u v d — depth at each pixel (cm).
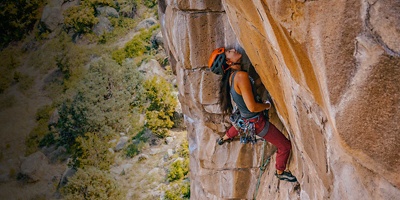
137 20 2067
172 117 1623
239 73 379
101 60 1847
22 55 2081
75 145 1631
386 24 167
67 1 2158
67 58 1959
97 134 1631
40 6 2202
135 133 1614
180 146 1527
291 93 288
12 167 1628
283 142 400
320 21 191
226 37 446
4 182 1570
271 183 497
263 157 511
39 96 1892
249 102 370
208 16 439
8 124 1794
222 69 414
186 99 534
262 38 300
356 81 183
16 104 1877
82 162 1538
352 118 189
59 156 1630
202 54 459
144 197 1380
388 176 188
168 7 498
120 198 1389
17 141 1723
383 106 177
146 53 1903
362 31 177
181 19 448
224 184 572
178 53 472
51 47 2039
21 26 2144
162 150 1533
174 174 1416
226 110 496
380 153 186
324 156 259
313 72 218
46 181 1550
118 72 1789
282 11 211
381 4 168
